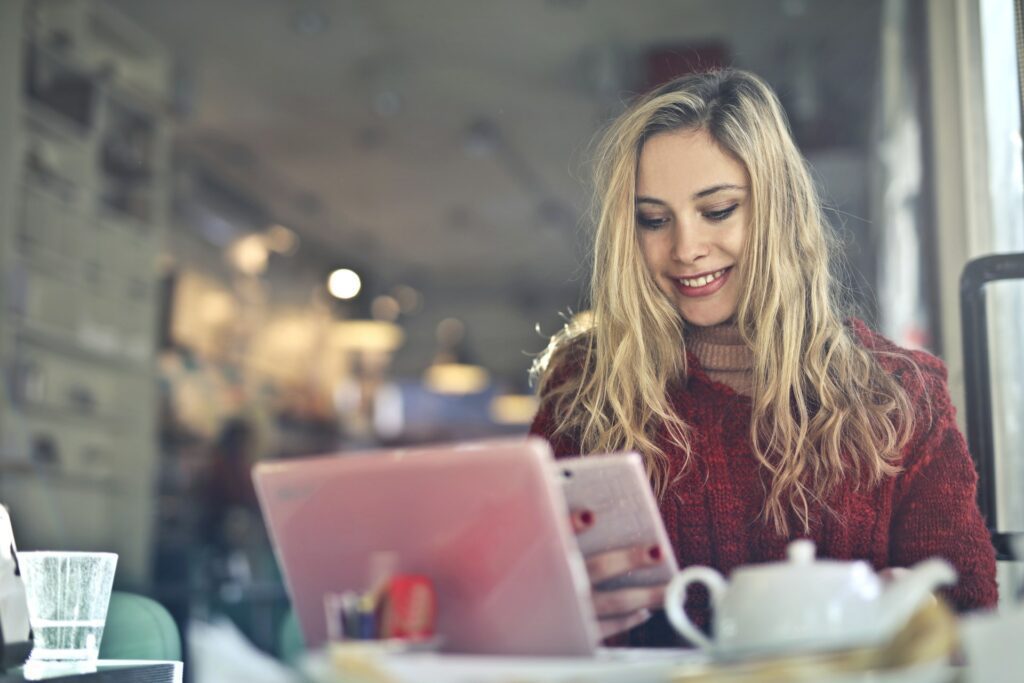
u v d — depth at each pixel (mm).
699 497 1471
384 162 9523
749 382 1533
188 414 8414
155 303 6457
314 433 11094
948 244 2660
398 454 919
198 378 8664
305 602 979
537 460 863
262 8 6812
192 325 8867
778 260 1492
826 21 6613
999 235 2516
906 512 1403
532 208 10727
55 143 5586
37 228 5406
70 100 5555
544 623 886
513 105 8258
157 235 6402
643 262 1569
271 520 979
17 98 5078
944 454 1416
